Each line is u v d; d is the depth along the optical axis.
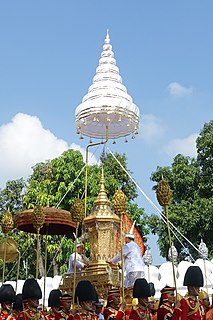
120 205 14.49
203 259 22.80
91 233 19.69
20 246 39.28
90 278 18.02
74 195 38.88
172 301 11.70
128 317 13.15
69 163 39.88
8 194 47.09
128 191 44.25
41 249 39.16
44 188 40.75
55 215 19.23
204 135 44.31
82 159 40.25
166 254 42.50
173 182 44.97
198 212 41.22
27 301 12.19
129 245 18.09
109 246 19.33
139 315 12.14
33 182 41.81
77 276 18.55
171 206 42.41
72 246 37.19
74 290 13.91
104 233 19.44
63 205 39.06
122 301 13.27
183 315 10.91
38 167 43.66
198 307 11.18
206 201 41.50
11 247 20.16
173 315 11.02
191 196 44.06
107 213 19.67
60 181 39.91
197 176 44.12
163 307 11.56
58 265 38.50
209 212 40.91
